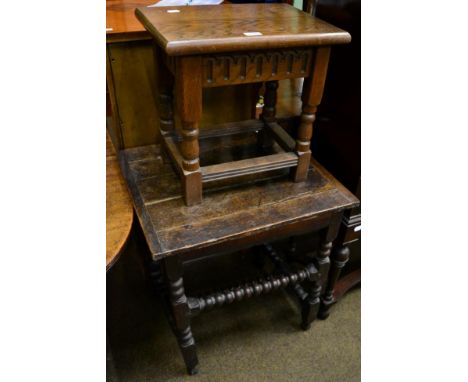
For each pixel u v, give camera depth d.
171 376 1.07
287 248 1.37
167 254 0.71
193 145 0.73
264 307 1.27
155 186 0.87
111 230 0.71
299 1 1.13
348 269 1.28
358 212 0.99
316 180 0.91
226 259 1.44
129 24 0.92
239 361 1.11
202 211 0.80
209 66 0.64
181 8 0.82
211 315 1.24
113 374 1.07
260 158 0.84
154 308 1.26
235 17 0.76
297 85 1.36
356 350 1.14
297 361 1.11
